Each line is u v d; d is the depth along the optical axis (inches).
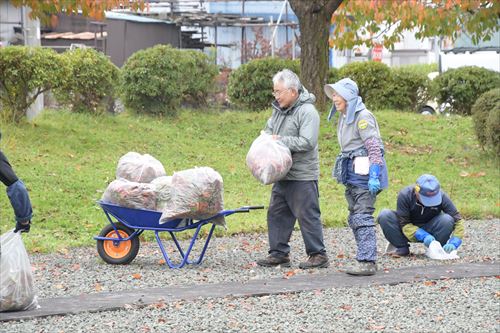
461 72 1139.9
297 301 398.3
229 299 400.5
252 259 517.3
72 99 976.9
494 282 443.2
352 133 460.1
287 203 484.1
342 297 406.6
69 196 692.1
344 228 651.5
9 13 1349.7
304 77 1025.5
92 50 963.3
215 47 1752.0
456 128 1021.8
